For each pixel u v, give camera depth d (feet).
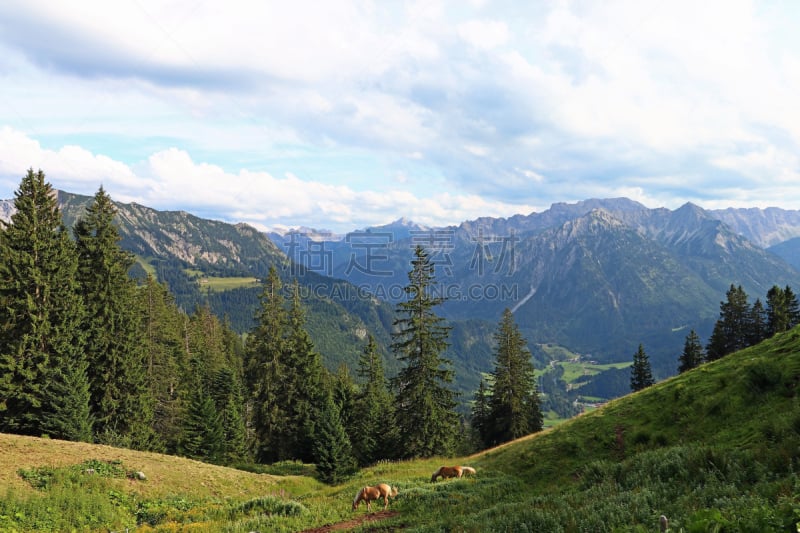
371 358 177.17
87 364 113.80
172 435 156.56
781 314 198.39
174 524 57.62
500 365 180.34
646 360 234.79
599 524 30.32
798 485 26.73
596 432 70.69
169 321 193.67
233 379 176.96
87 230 131.13
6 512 54.54
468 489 61.57
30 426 101.50
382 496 58.34
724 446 44.73
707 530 22.63
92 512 61.82
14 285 107.34
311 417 161.68
